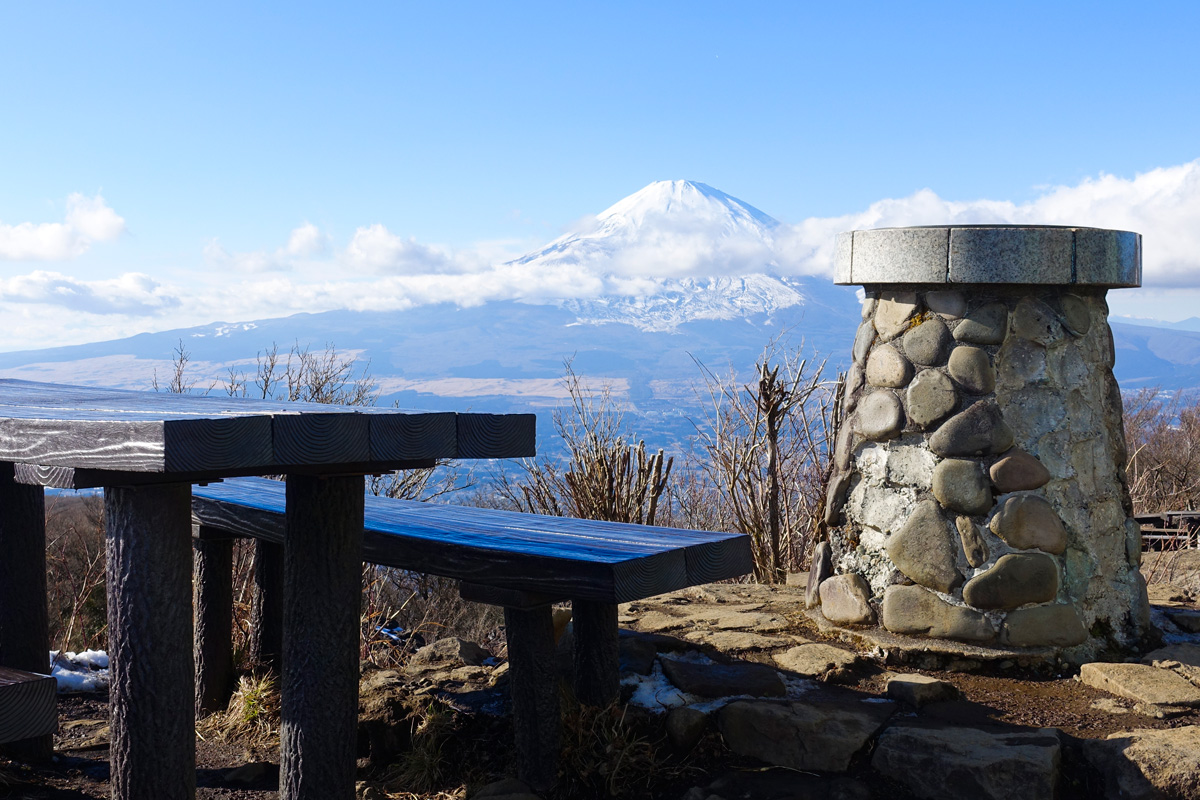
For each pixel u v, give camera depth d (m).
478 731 2.94
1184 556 5.96
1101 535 3.37
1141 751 2.37
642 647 3.28
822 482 5.97
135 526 2.03
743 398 6.15
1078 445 3.35
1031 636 3.16
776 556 5.82
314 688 2.21
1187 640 3.54
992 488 3.24
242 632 4.47
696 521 7.01
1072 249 3.24
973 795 2.37
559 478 6.02
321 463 1.80
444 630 6.41
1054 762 2.39
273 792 2.82
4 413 2.15
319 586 2.20
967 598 3.21
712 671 3.08
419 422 1.93
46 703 2.03
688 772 2.66
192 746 2.12
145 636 2.04
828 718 2.66
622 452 5.87
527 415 2.11
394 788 2.82
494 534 2.70
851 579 3.50
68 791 2.75
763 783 2.55
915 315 3.43
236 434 1.70
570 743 2.70
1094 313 3.49
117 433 1.74
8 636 3.04
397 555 2.70
